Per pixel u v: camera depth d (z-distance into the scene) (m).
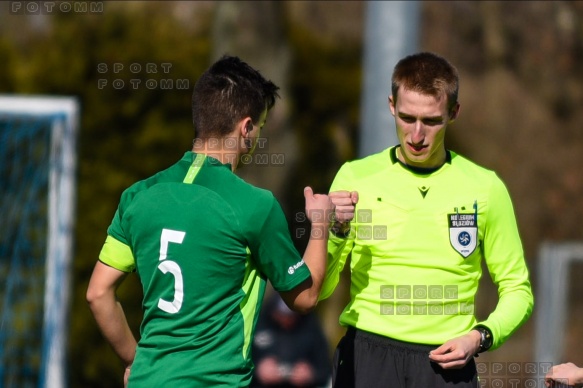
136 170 41.31
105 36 42.03
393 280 14.93
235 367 13.61
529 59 64.25
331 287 15.53
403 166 15.29
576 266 52.84
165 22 44.00
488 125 63.38
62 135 28.77
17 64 41.94
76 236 40.03
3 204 35.22
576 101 64.94
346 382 15.14
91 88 41.50
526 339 55.41
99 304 14.55
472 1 62.59
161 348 13.63
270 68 43.19
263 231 13.74
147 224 13.90
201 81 14.48
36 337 34.09
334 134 47.84
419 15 25.86
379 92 25.56
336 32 57.69
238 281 13.80
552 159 64.50
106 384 39.19
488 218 15.02
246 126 14.34
